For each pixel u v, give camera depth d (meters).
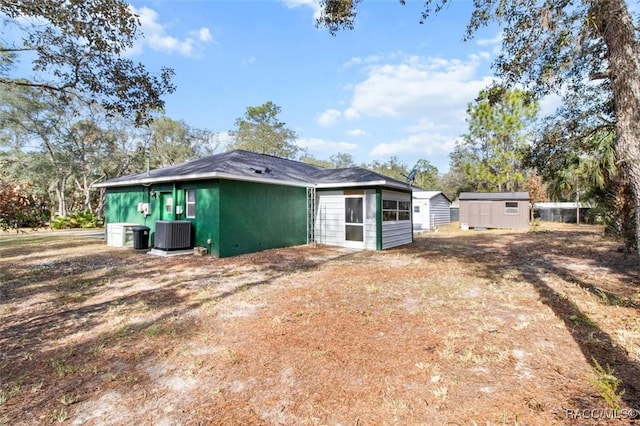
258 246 10.51
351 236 11.70
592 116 6.92
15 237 15.24
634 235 7.95
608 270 7.05
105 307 4.85
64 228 22.06
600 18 3.78
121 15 5.04
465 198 22.11
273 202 11.05
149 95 5.89
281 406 2.46
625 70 3.72
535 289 5.66
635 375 2.76
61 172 24.84
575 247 10.84
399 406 2.42
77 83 5.41
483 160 26.16
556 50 4.65
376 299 5.17
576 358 3.11
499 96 6.06
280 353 3.32
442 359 3.14
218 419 2.32
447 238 15.55
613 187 8.64
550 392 2.56
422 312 4.53
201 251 9.44
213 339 3.67
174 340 3.66
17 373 2.97
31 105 21.78
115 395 2.62
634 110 3.70
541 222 25.69
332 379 2.82
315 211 12.64
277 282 6.32
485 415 2.30
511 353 3.24
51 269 7.60
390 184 11.13
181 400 2.55
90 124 25.05
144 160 29.33
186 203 10.40
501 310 4.59
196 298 5.26
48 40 4.98
